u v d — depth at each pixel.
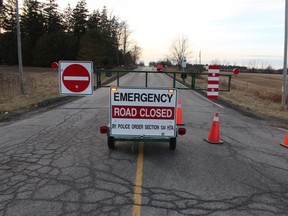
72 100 16.59
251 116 12.88
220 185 5.00
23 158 6.16
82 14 72.75
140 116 6.55
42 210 4.00
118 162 5.97
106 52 57.19
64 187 4.74
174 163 6.00
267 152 7.11
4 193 4.51
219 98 19.25
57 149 6.83
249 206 4.29
